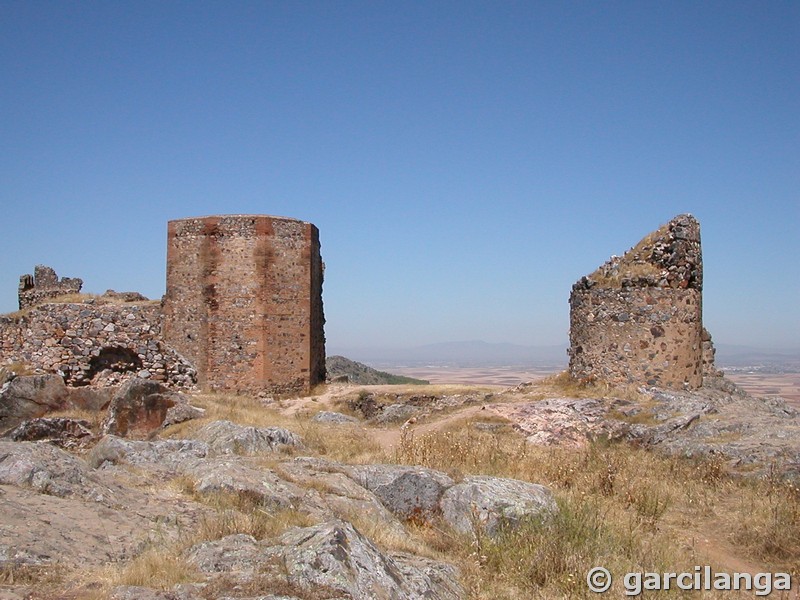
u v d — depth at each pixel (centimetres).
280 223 2977
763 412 1908
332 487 1148
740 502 1286
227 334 2906
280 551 770
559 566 940
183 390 2862
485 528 1052
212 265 2916
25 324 2767
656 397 1994
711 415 1853
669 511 1281
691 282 2158
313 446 1762
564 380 2344
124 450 1359
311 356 3119
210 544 800
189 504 990
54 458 1012
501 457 1600
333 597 678
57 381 2541
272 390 2941
